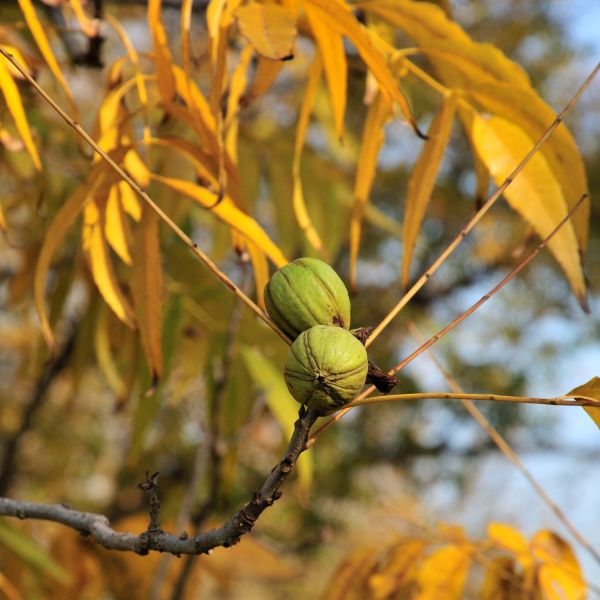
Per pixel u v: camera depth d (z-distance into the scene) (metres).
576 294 0.83
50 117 1.26
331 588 0.96
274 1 0.81
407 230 0.83
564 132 0.83
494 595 0.91
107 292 0.81
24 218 1.48
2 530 1.11
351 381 0.62
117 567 1.39
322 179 1.27
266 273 0.80
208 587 1.80
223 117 0.85
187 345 1.16
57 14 1.22
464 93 0.86
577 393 0.65
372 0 0.88
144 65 1.94
